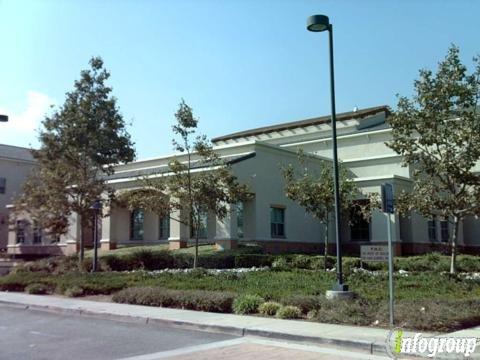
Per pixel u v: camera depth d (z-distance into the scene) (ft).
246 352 30.50
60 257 99.09
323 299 43.45
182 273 69.87
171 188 73.97
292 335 34.19
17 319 46.19
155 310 47.73
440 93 56.59
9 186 151.43
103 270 82.94
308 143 134.00
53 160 87.30
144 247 103.40
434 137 56.70
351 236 111.96
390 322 35.86
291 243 103.86
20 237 128.67
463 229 125.70
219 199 74.54
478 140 54.65
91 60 89.71
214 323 39.37
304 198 75.56
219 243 91.66
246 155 97.04
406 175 113.80
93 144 86.38
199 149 74.13
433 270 70.08
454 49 57.16
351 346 31.27
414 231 108.68
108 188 90.53
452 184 58.13
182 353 30.45
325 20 46.70
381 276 61.46
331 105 47.60
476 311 38.24
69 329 40.06
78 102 88.58
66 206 86.99
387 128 124.06
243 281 59.88
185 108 73.67
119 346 32.91
